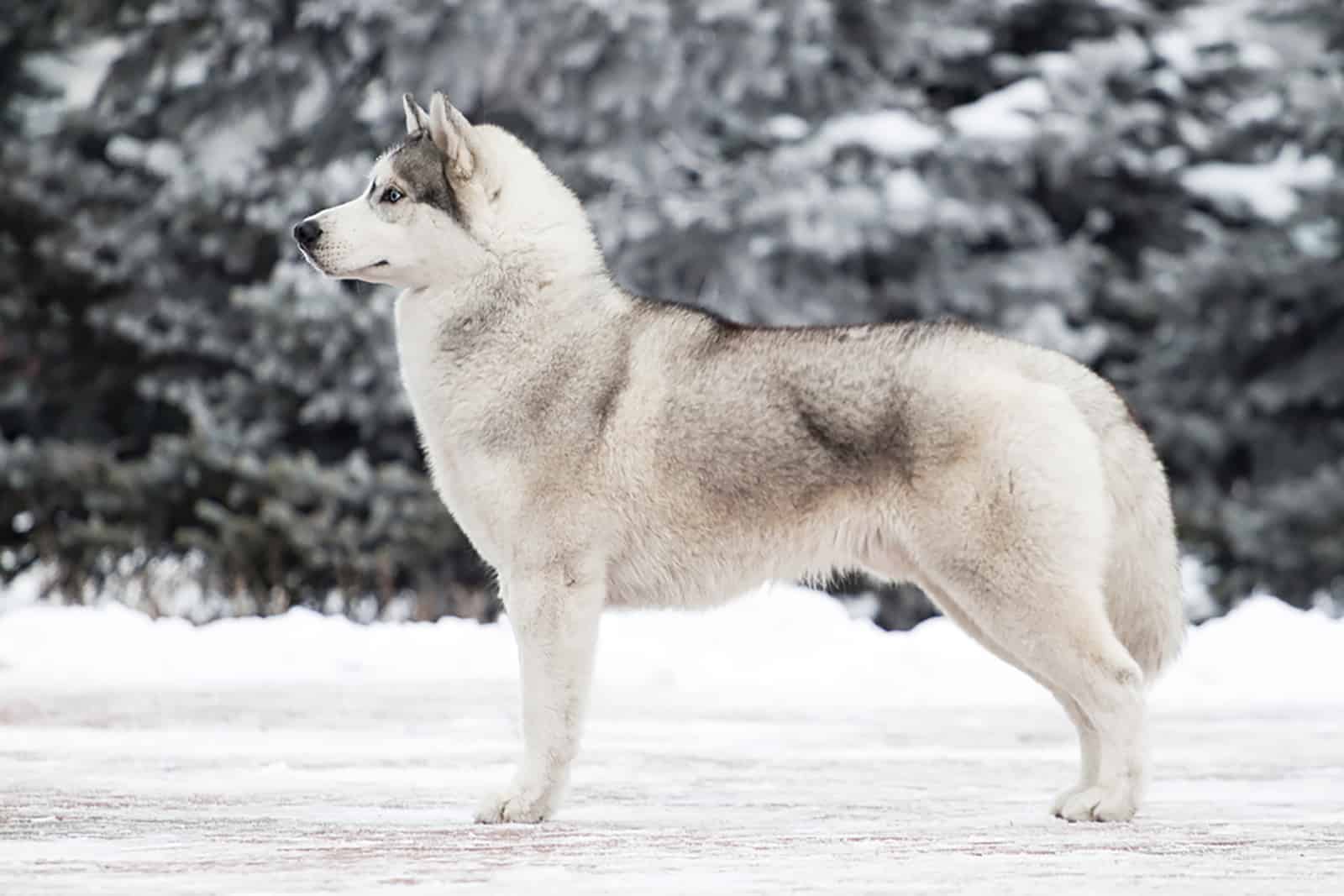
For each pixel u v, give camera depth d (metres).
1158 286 39.09
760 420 10.64
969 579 10.42
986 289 36.03
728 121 36.34
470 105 35.59
